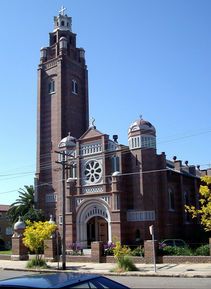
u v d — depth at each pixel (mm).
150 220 48281
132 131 51281
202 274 26719
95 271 31344
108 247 39344
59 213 57281
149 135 50812
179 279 25062
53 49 67375
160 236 48844
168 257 34594
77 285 7828
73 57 67688
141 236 48031
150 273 28344
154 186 49312
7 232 81938
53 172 60438
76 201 53188
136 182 49938
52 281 7859
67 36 68312
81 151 54719
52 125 63156
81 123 65688
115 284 8586
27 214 59312
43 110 64875
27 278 8203
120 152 51031
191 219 57562
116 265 32469
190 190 59500
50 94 64750
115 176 49344
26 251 45594
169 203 52594
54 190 59531
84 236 52000
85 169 53656
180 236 53625
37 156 63031
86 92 67562
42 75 66188
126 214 49531
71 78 65750
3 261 44375
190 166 63781
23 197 68688
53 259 40562
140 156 50062
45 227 38312
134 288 20109
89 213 52156
